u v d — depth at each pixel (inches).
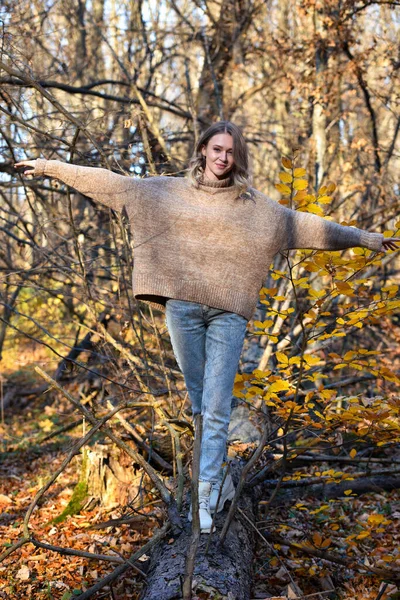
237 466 148.2
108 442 184.4
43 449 263.3
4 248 276.5
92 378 297.4
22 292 359.3
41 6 298.8
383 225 270.1
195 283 111.0
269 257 113.2
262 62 446.3
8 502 193.3
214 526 112.4
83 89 270.8
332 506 177.3
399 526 162.7
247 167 111.7
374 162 326.6
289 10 410.9
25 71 179.5
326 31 288.2
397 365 223.0
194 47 401.1
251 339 227.8
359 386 259.8
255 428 173.8
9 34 179.0
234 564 105.3
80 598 112.8
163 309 122.3
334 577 136.1
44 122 238.8
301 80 305.7
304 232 113.9
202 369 118.2
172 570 102.2
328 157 313.3
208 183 111.2
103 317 258.5
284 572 135.0
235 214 110.8
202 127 335.9
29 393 345.4
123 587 128.3
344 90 322.7
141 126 196.5
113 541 153.9
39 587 134.3
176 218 111.0
